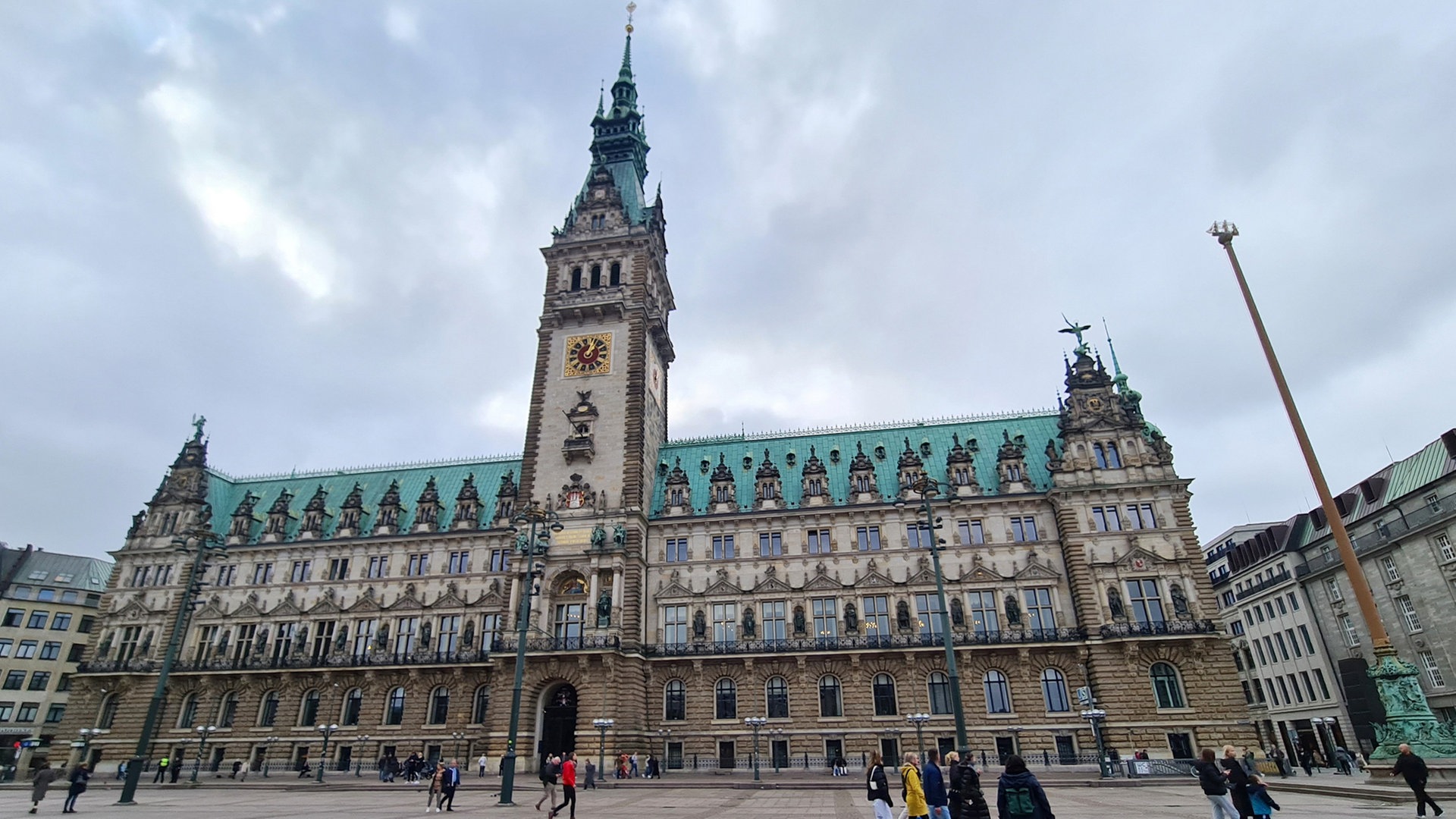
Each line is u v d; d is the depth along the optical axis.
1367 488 80.69
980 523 72.00
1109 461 70.75
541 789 52.75
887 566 71.50
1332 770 60.41
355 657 77.44
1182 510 67.31
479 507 83.75
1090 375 74.44
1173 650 62.28
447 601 78.50
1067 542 67.94
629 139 102.94
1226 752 21.12
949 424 83.12
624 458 76.81
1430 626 70.56
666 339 91.19
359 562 83.19
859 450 80.81
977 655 65.88
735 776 60.41
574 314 84.00
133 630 83.56
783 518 75.06
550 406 81.00
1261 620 97.38
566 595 73.00
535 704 67.62
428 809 36.00
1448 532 68.62
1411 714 33.12
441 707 74.56
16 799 47.69
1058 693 64.38
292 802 43.12
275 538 86.56
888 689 66.81
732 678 69.19
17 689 106.81
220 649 80.62
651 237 89.94
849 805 38.72
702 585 73.81
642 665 69.88
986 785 48.47
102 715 80.19
